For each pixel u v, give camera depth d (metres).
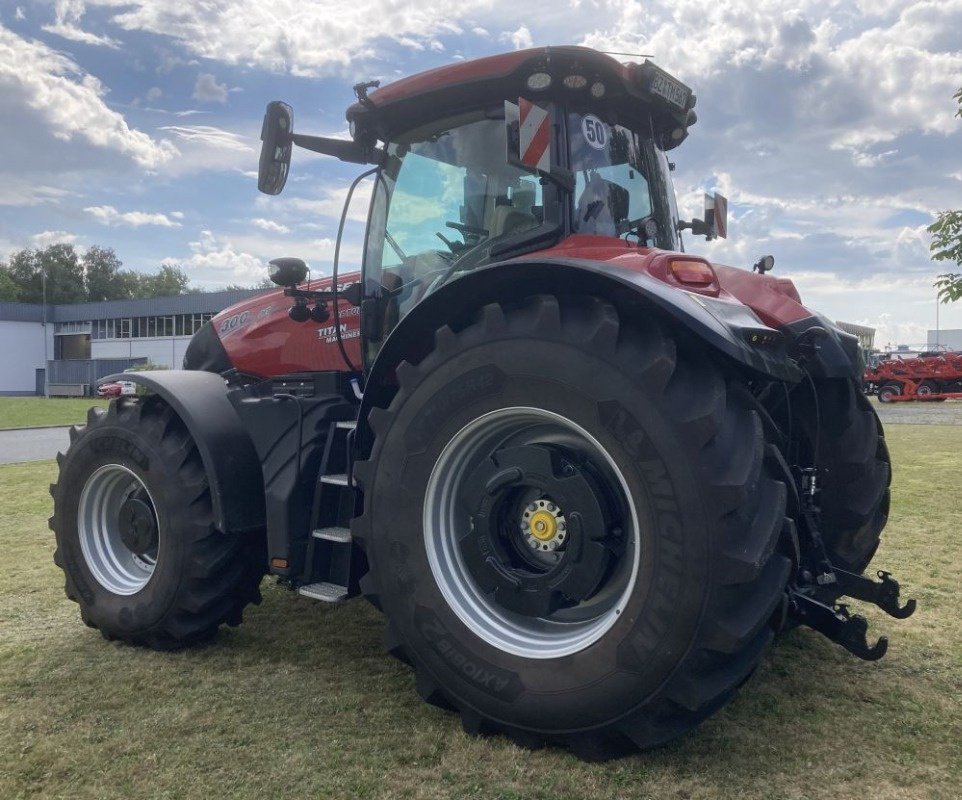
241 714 2.93
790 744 2.64
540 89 3.12
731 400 2.53
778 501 2.42
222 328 4.59
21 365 60.94
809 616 2.80
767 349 2.67
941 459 10.03
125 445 3.74
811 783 2.39
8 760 2.60
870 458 3.32
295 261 3.72
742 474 2.34
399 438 2.86
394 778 2.46
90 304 59.47
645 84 3.29
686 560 2.34
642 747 2.44
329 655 3.57
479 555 2.77
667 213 3.66
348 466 3.24
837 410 3.30
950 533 5.71
